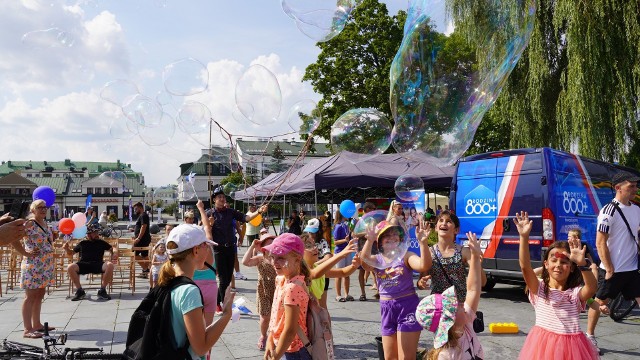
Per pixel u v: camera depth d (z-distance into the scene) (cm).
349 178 1115
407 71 428
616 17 1088
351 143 579
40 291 588
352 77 2380
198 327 226
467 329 289
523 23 420
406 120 436
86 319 684
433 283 352
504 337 555
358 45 2417
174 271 248
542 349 328
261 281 503
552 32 1223
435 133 428
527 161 757
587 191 777
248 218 691
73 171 11269
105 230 1733
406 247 343
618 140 1069
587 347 322
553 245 336
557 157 748
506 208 772
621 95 1075
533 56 1210
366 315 694
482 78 418
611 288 500
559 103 1170
